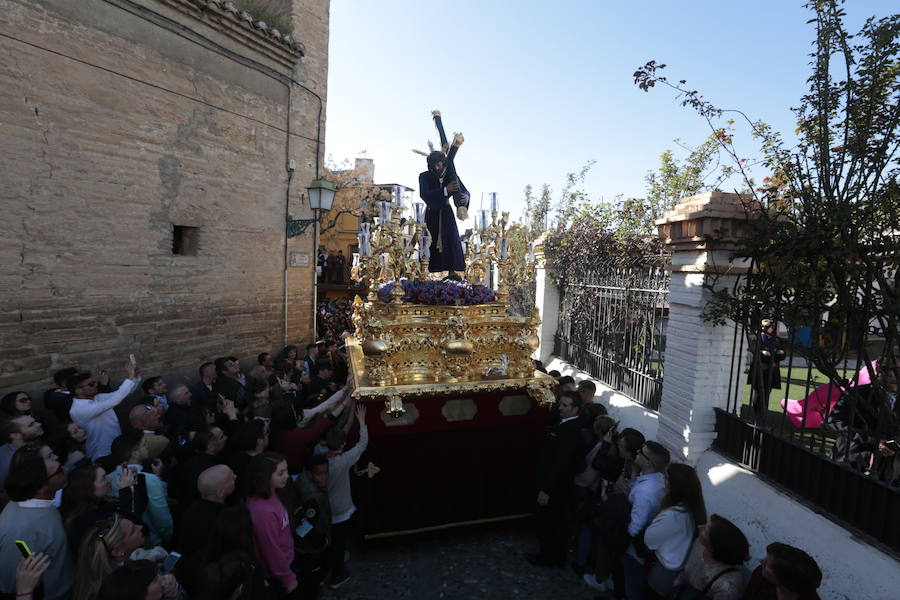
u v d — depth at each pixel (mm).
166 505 3793
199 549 2914
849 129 3646
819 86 3809
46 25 5469
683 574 3393
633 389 6902
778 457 4223
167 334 7039
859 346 3707
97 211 6078
